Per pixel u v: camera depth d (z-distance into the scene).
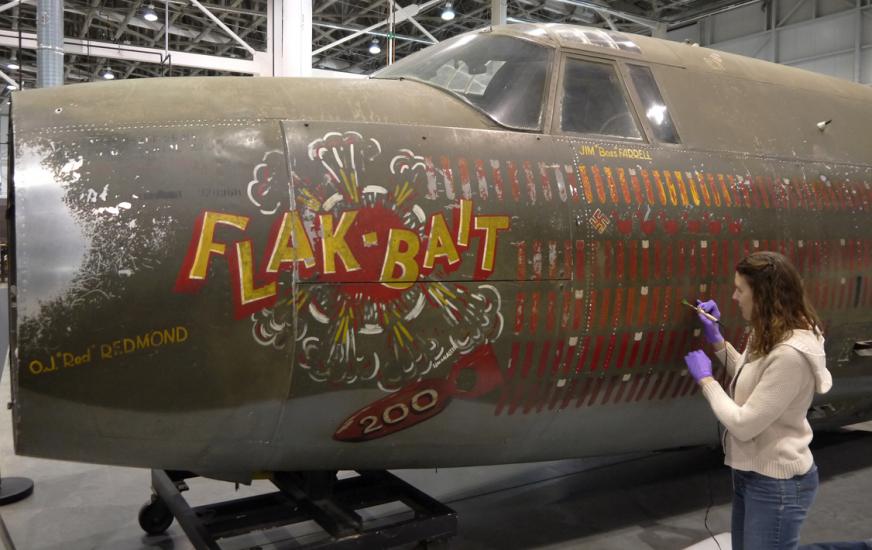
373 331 2.36
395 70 3.30
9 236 2.22
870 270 3.61
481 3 14.77
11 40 11.29
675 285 2.95
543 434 2.91
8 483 3.90
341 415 2.43
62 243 2.06
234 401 2.27
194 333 2.17
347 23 14.60
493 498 3.90
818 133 3.69
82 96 2.38
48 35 8.02
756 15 14.91
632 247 2.83
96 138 2.21
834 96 3.99
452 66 3.04
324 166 2.35
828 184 3.52
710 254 3.04
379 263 2.35
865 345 3.66
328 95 2.59
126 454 2.34
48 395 2.10
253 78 2.66
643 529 3.48
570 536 3.40
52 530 3.42
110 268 2.09
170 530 3.44
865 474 4.26
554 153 2.77
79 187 2.12
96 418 2.18
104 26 14.85
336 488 3.07
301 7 10.94
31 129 2.19
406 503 2.97
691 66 3.47
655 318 2.91
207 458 2.43
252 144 2.31
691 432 3.36
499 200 2.57
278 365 2.27
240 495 3.90
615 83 3.14
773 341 2.17
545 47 3.05
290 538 3.37
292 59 10.96
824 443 4.89
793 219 3.34
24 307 2.03
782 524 2.21
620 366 2.89
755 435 2.19
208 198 2.20
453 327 2.48
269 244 2.23
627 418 3.08
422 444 2.67
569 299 2.69
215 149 2.28
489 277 2.52
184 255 2.15
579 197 2.74
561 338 2.71
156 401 2.20
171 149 2.24
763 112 3.56
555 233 2.66
